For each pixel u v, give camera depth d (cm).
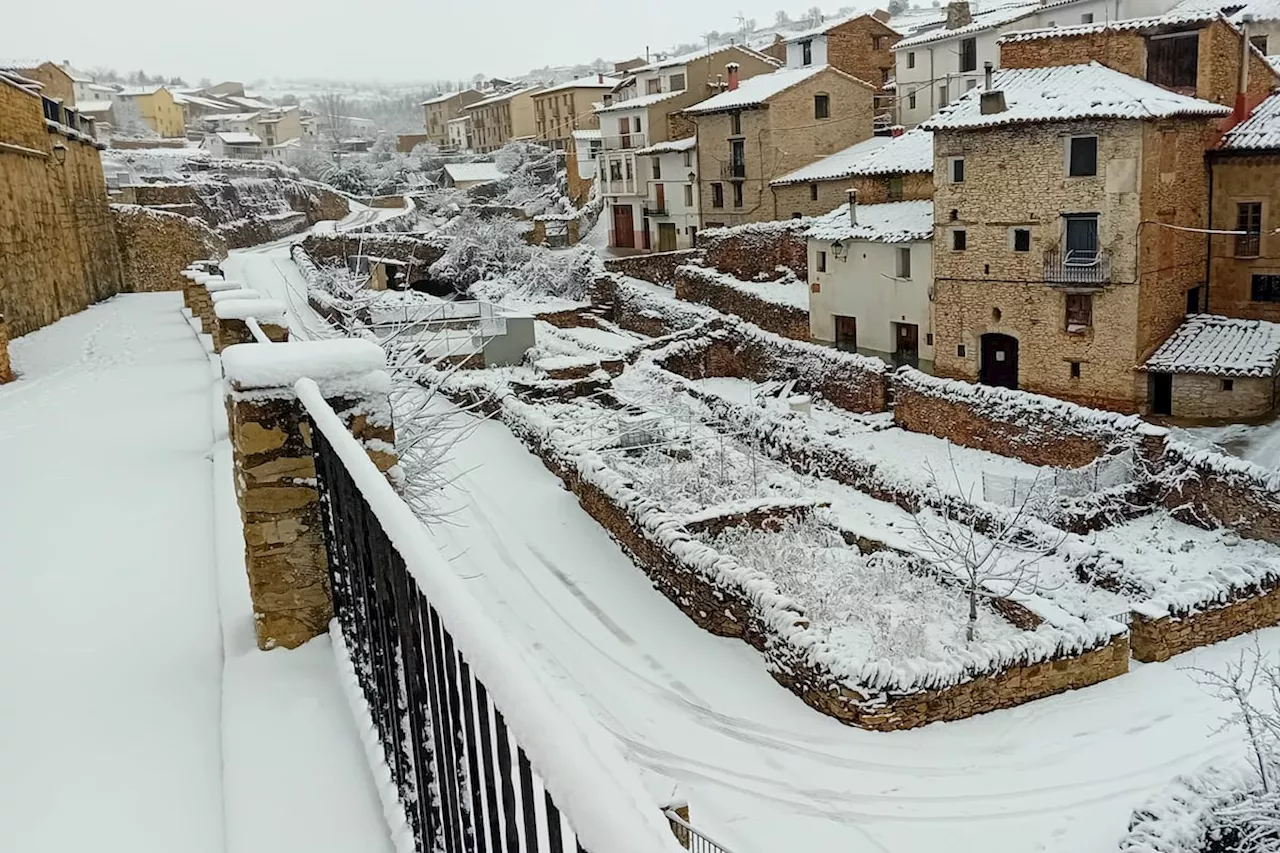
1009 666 1149
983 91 2556
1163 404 2356
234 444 553
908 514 1923
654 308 3716
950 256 2639
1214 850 834
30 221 2247
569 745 163
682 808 891
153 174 5369
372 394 523
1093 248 2352
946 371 2719
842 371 2755
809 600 1370
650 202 4822
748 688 1172
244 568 627
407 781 337
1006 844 910
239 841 338
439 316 2739
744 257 3650
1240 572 1391
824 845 905
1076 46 2550
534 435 2009
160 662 499
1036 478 1978
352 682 439
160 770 399
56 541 699
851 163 3759
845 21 4841
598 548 1575
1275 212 2383
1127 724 1114
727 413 2488
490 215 5775
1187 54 2425
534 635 1291
